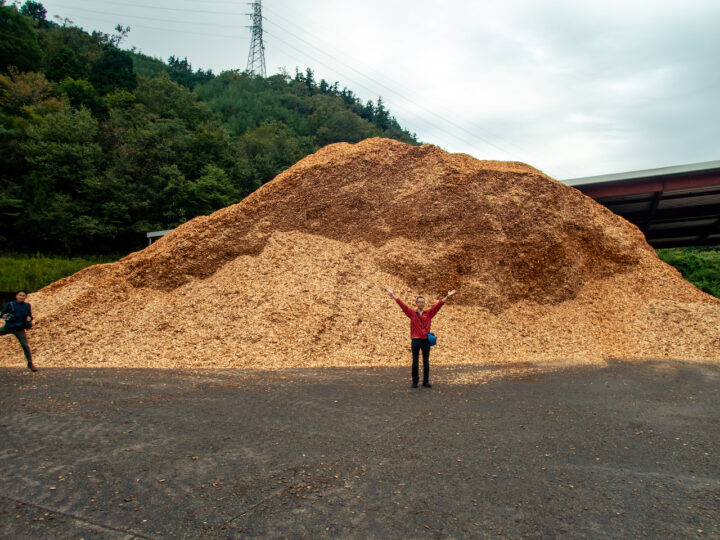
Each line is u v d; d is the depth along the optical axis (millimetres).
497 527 2674
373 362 9078
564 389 6719
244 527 2625
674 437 4477
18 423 4625
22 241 31234
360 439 4289
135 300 11797
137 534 2525
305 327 10008
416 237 13984
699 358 9922
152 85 68750
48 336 10133
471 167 15805
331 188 14945
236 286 11680
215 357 9023
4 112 38219
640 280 13797
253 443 4129
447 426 4754
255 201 14625
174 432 4414
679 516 2859
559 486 3287
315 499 3012
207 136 50156
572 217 14922
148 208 37594
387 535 2555
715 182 20641
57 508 2826
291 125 93812
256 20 111625
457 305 12391
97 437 4230
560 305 12945
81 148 34969
